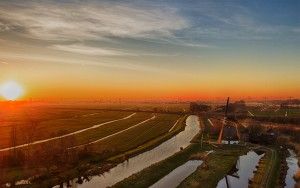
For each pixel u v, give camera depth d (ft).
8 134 441.68
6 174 242.99
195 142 422.00
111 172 272.92
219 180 254.68
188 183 240.73
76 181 243.40
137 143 403.54
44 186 224.53
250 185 236.84
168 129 546.26
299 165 294.87
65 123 611.88
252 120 618.85
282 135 456.45
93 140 418.31
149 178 251.80
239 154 346.95
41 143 362.53
